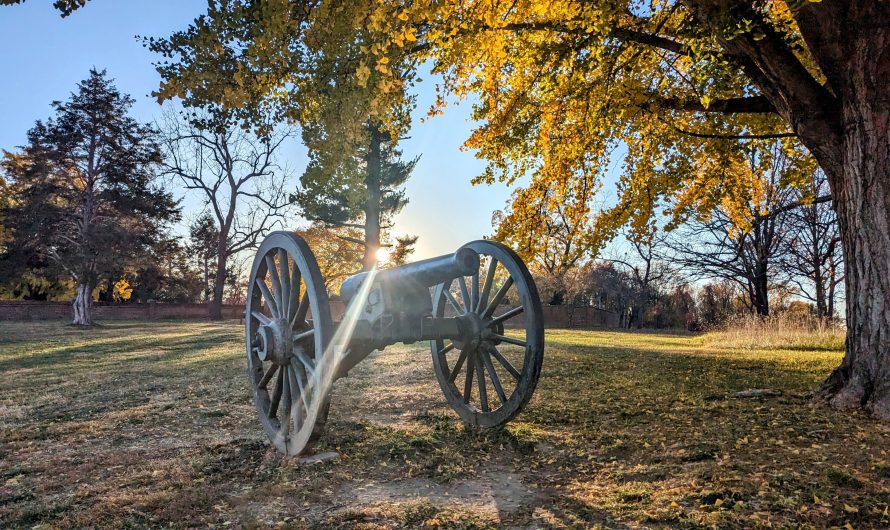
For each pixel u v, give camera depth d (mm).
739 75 8961
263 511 3572
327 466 4402
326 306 4016
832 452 4219
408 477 4199
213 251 53938
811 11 5711
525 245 11133
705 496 3523
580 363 9945
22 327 31328
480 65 10188
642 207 10820
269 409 4836
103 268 34938
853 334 5867
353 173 8672
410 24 7164
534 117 10727
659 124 10219
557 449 4750
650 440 4844
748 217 12867
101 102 38656
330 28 7133
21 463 4863
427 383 8242
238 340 20109
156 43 7289
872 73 5625
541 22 8680
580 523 3285
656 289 43469
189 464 4598
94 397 8320
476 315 4984
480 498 3779
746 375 8148
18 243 38500
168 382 9547
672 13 8273
